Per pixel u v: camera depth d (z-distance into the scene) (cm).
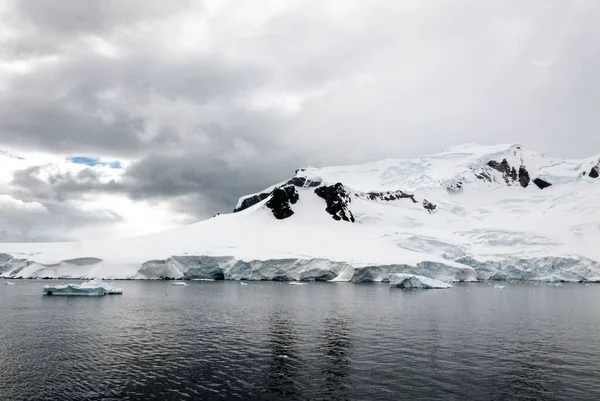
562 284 16212
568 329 6109
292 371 4050
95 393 3497
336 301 9456
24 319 6769
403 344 5112
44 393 3497
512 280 18075
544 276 17750
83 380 3797
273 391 3538
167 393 3497
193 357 4519
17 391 3538
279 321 6712
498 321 6781
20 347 4934
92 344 5091
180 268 16512
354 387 3631
